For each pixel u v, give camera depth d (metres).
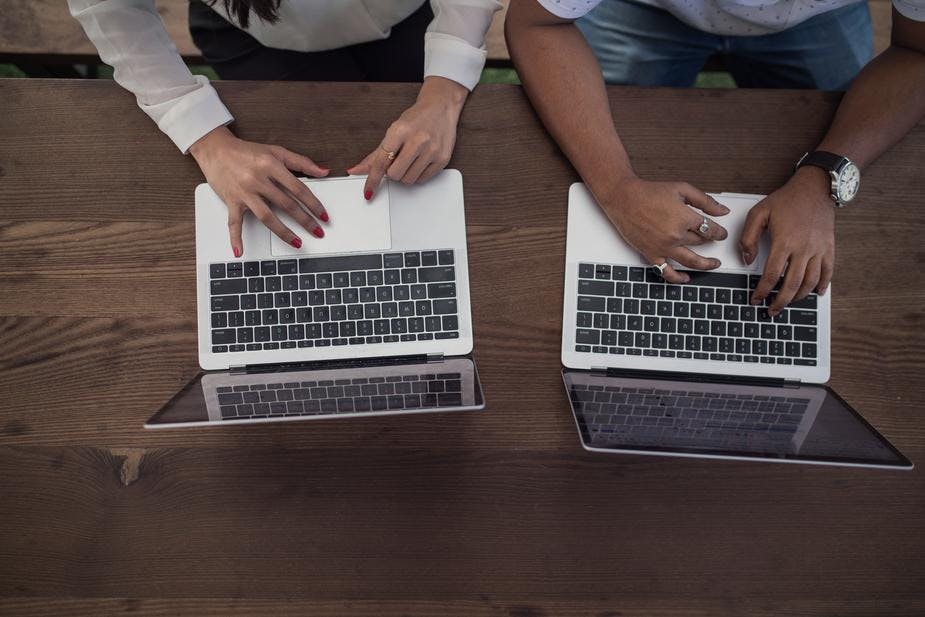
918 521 0.85
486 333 0.89
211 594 0.82
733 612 0.82
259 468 0.85
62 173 0.90
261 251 0.88
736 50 1.19
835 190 0.87
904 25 0.87
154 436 0.86
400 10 1.08
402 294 0.88
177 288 0.90
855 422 0.78
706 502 0.85
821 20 1.13
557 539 0.84
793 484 0.85
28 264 0.90
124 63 0.87
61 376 0.88
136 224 0.90
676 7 1.07
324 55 1.16
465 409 0.67
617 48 1.20
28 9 1.19
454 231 0.89
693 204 0.86
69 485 0.85
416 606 0.82
